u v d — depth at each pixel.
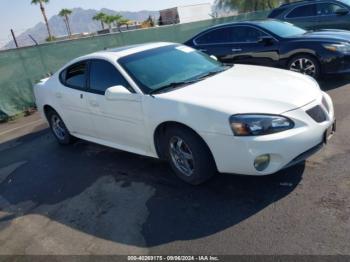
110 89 4.24
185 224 3.35
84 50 11.85
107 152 5.47
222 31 8.31
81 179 4.73
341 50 6.75
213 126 3.42
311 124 3.39
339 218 3.02
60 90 5.47
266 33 7.63
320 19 11.17
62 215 3.93
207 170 3.74
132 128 4.34
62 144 6.23
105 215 3.76
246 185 3.76
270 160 3.30
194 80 4.25
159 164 4.66
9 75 9.71
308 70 7.14
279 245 2.85
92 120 5.00
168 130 3.89
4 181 5.19
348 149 4.18
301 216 3.13
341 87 6.83
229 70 4.64
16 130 8.16
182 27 16.08
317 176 3.70
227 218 3.30
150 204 3.79
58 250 3.33
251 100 3.47
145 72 4.36
